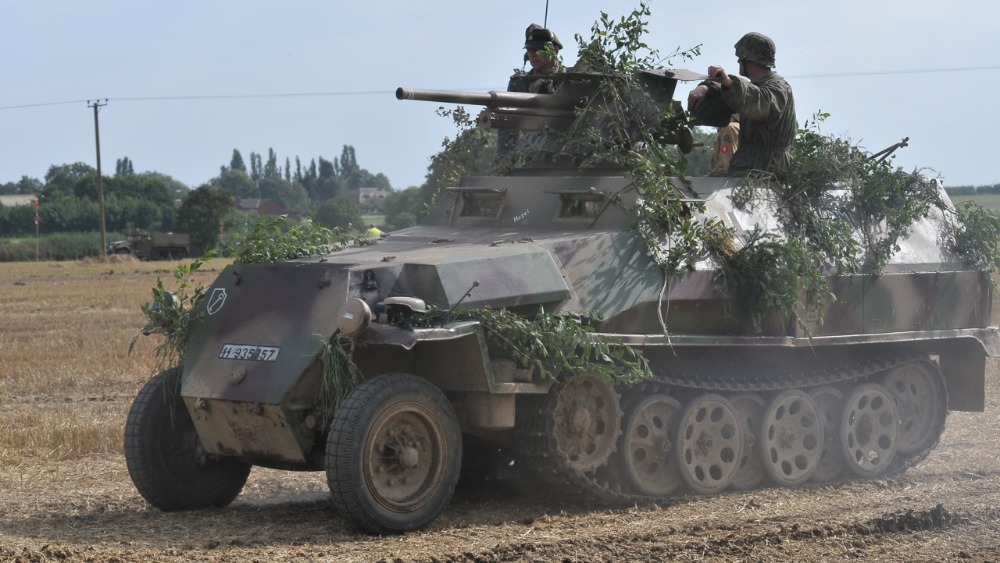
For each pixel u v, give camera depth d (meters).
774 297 14.60
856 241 15.73
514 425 13.06
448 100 14.41
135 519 12.91
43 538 11.72
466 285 12.43
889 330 16.20
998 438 19.16
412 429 12.04
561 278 13.24
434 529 12.14
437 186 17.88
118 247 106.88
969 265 17.42
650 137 14.93
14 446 17.47
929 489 15.05
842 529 11.95
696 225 14.48
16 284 64.19
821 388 15.84
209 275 64.19
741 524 12.27
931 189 17.33
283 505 13.84
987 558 11.00
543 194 14.96
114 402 22.58
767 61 16.30
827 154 16.47
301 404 11.98
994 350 17.34
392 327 11.66
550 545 11.18
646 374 13.18
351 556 10.75
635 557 10.88
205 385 12.43
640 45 15.62
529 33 17.58
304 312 12.21
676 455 14.25
